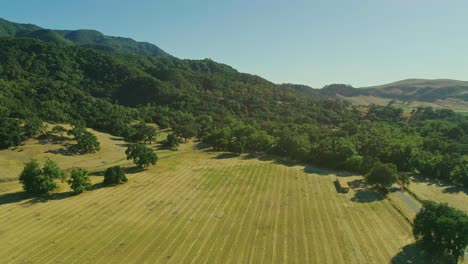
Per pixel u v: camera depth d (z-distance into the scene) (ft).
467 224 171.01
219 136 480.64
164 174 338.13
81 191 275.59
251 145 474.08
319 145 400.67
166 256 176.24
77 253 178.19
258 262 171.94
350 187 305.94
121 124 514.27
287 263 171.32
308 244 191.83
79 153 397.80
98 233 201.57
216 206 250.37
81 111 544.21
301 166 388.78
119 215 229.25
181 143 519.19
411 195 291.79
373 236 204.03
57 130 413.80
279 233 205.46
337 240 197.36
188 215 231.71
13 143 375.66
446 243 173.17
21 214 229.66
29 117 435.12
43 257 174.19
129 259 172.76
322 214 237.86
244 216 231.71
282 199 269.03
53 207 242.99
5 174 319.88
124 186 295.69
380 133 508.94
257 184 310.45
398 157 381.40
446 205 188.44
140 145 367.25
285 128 507.30
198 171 354.13
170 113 642.63
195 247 186.19
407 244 194.29
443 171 345.31
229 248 185.78
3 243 188.96
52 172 278.67
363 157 376.68
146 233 202.49
